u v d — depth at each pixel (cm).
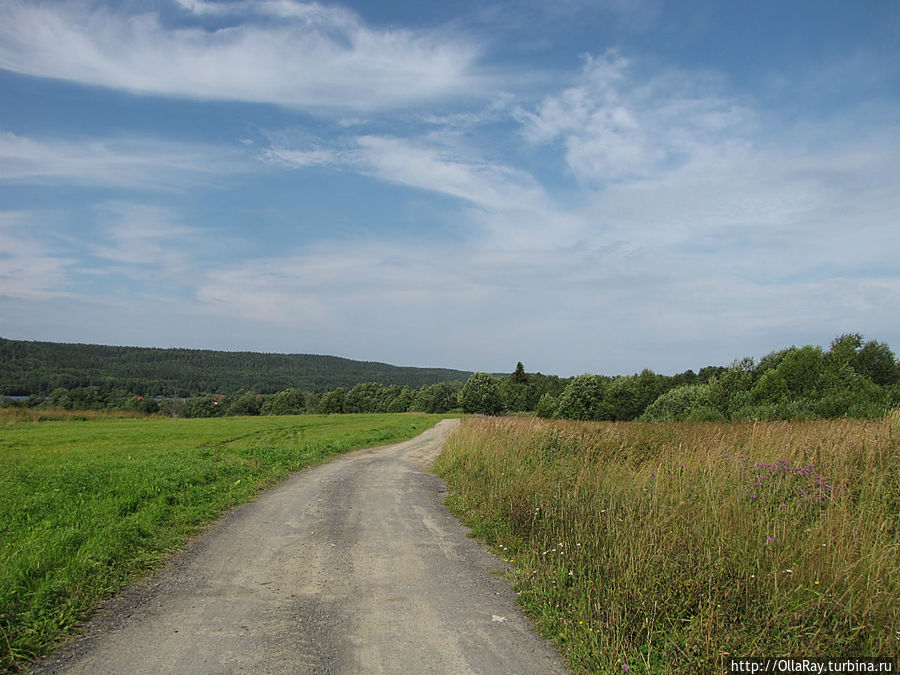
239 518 911
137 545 703
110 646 426
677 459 941
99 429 3809
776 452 876
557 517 758
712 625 415
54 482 1034
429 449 2494
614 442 1277
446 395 10356
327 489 1229
